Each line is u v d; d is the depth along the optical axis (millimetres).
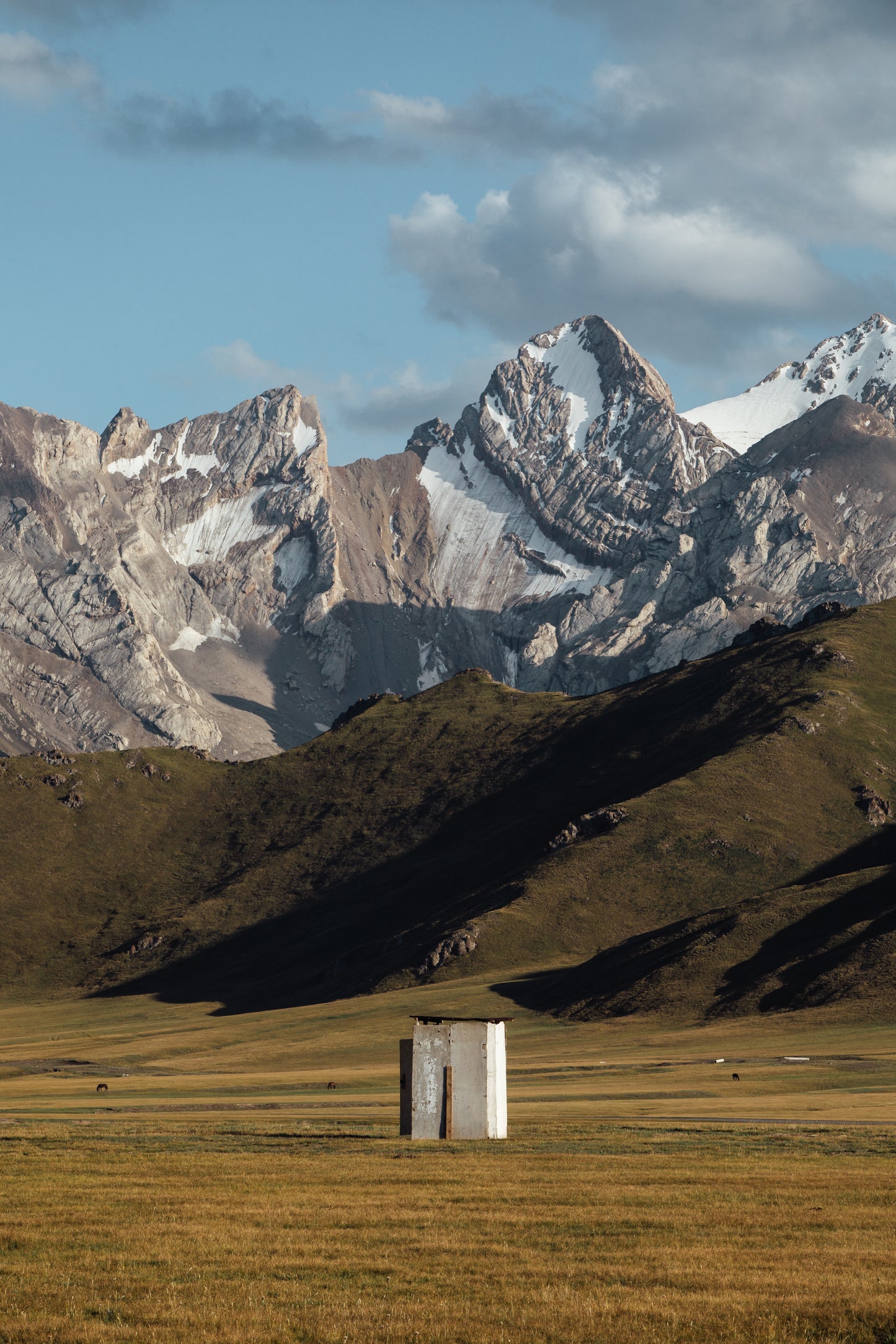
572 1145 111250
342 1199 77625
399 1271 58125
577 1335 47219
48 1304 52000
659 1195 79062
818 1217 71125
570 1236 66000
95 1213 72625
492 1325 48625
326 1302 52375
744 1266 58875
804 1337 47531
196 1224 69188
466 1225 69188
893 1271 57656
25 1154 103562
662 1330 47812
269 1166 93812
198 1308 51250
